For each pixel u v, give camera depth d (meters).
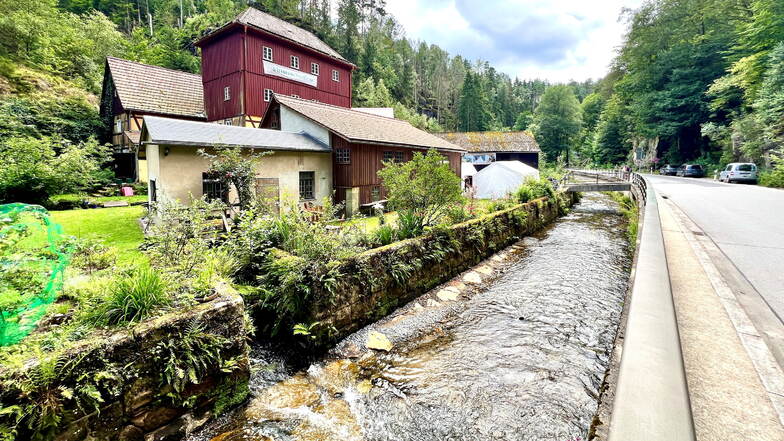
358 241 7.19
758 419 1.61
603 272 8.88
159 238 5.39
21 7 27.70
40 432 2.95
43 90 22.56
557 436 3.67
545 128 57.19
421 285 7.65
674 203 12.55
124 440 3.37
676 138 36.34
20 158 13.38
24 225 4.20
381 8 68.12
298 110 15.05
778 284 4.30
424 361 5.19
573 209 20.64
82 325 3.59
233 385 4.15
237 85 20.61
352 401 4.37
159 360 3.58
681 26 34.59
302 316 5.39
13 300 3.62
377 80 55.19
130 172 21.73
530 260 10.13
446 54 98.38
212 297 4.25
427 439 3.74
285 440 3.76
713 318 2.84
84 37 31.81
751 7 26.66
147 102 21.92
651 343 1.27
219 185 11.09
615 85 41.88
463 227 9.24
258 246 6.35
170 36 42.44
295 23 45.47
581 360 5.05
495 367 4.94
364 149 14.98
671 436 0.85
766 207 11.51
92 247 5.57
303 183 13.84
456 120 71.94
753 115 24.00
